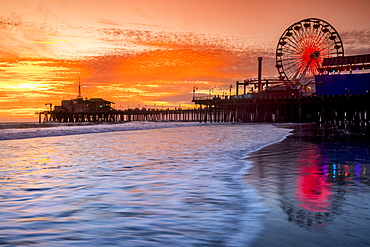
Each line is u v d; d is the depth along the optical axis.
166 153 13.19
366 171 8.21
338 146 15.60
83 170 8.69
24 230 3.69
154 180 7.15
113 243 3.29
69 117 170.75
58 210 4.61
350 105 74.69
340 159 10.64
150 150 14.60
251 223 3.97
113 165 9.64
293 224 3.92
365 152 12.84
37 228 3.77
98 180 7.17
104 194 5.73
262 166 9.21
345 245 3.23
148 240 3.38
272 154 12.34
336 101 71.56
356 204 4.91
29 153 13.59
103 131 39.72
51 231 3.66
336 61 70.62
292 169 8.62
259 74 102.94
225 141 19.95
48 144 18.92
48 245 3.22
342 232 3.62
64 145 18.03
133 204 4.99
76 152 13.94
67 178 7.43
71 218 4.20
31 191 5.99
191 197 5.47
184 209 4.68
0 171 8.54
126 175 7.84
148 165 9.62
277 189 6.11
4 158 11.74
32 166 9.52
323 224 3.91
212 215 4.35
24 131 36.78
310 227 3.80
